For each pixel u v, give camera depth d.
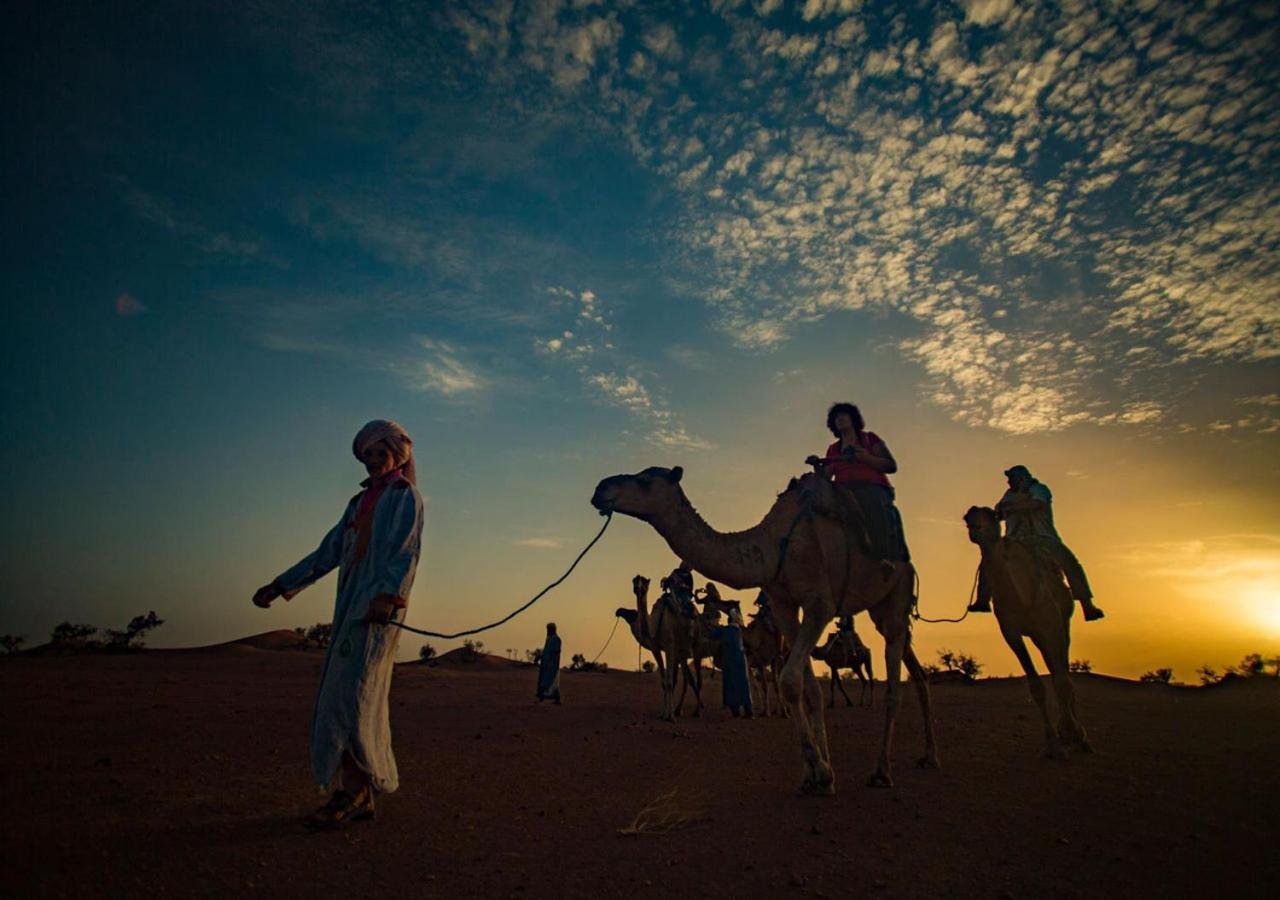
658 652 14.71
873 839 5.10
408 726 12.07
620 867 4.51
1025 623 8.75
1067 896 3.99
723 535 6.95
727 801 6.34
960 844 4.95
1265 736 9.61
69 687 16.78
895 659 7.39
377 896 3.93
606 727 12.44
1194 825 5.27
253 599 5.75
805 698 7.00
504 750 9.36
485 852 4.77
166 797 5.97
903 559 7.56
